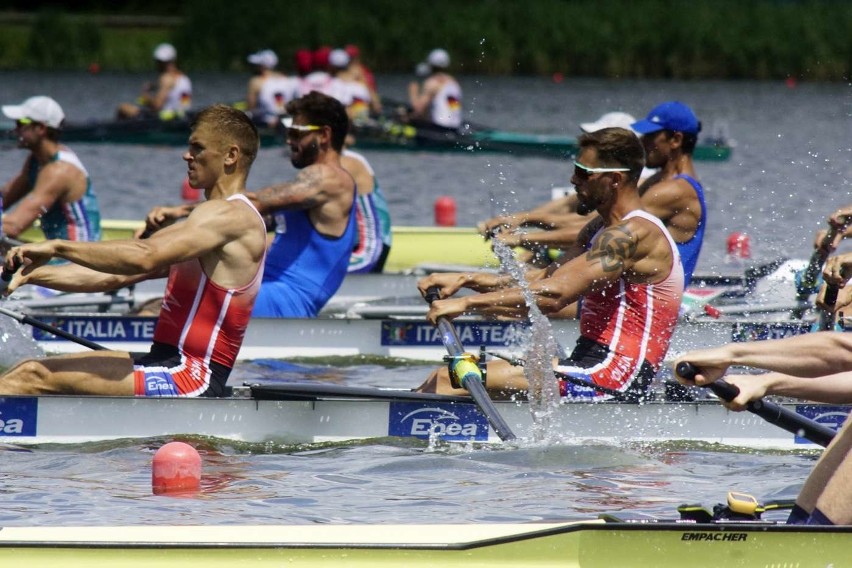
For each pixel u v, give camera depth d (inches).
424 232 2137.1
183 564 609.6
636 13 6855.3
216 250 996.6
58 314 1411.2
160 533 626.8
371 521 804.0
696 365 673.6
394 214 2819.9
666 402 1055.0
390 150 3880.4
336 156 1438.2
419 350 1472.7
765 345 678.5
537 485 909.2
